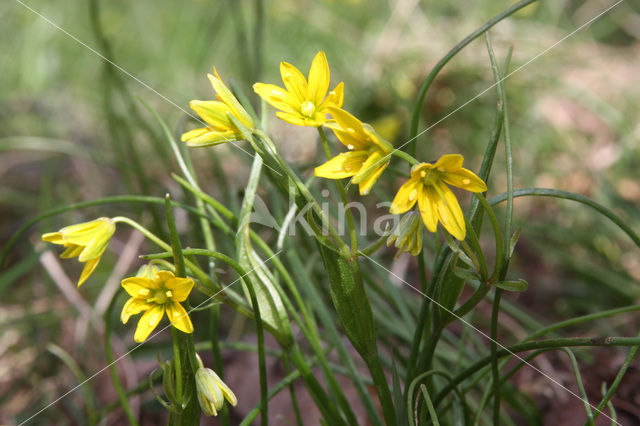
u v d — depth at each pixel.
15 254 0.70
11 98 0.99
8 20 1.13
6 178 0.80
